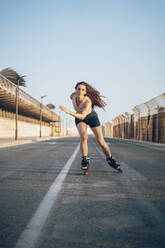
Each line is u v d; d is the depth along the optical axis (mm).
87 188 4414
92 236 2326
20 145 22016
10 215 2924
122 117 49969
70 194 3967
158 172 6461
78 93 5355
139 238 2289
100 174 6012
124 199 3682
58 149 16172
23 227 2543
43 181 5051
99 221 2734
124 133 48031
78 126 5863
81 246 2107
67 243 2166
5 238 2266
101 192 4117
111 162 6207
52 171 6430
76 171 6453
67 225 2607
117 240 2240
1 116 40156
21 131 53562
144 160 9680
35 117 67875
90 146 21047
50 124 97500
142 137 32375
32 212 3041
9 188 4391
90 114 5652
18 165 7684
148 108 29469
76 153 12680
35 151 14266
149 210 3146
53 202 3490
